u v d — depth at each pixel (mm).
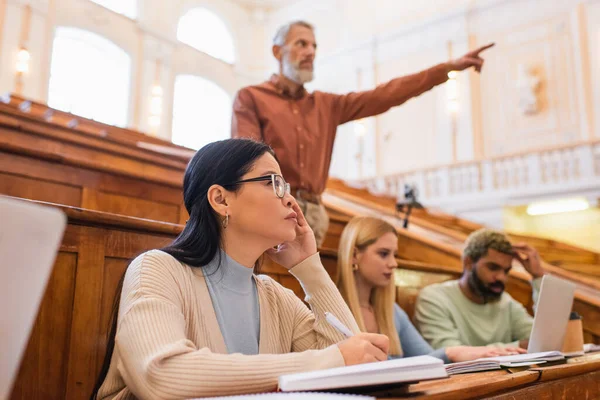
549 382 1062
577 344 1861
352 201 5020
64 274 1145
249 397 685
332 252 2012
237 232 1062
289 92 2135
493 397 875
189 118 10477
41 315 1089
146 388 780
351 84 11000
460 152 9289
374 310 1902
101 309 1198
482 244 2283
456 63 2150
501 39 9242
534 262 2477
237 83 11492
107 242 1234
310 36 2135
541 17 8844
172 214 2527
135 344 823
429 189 8820
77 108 8648
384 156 10281
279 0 12023
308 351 861
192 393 767
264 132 2055
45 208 575
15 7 7719
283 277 1825
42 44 7980
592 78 8203
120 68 9336
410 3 10430
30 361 1059
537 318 1617
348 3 11312
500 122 9023
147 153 2586
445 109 9594
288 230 1062
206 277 1041
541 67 8734
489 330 2279
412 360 789
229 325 1030
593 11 8320
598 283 3355
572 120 8312
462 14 9617
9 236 549
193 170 1098
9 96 3223
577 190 7363
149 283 925
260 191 1052
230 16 11602
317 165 2070
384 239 1871
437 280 2609
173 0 10164
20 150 2002
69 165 2148
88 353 1158
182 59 10266
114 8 9359
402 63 10336
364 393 784
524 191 7832
